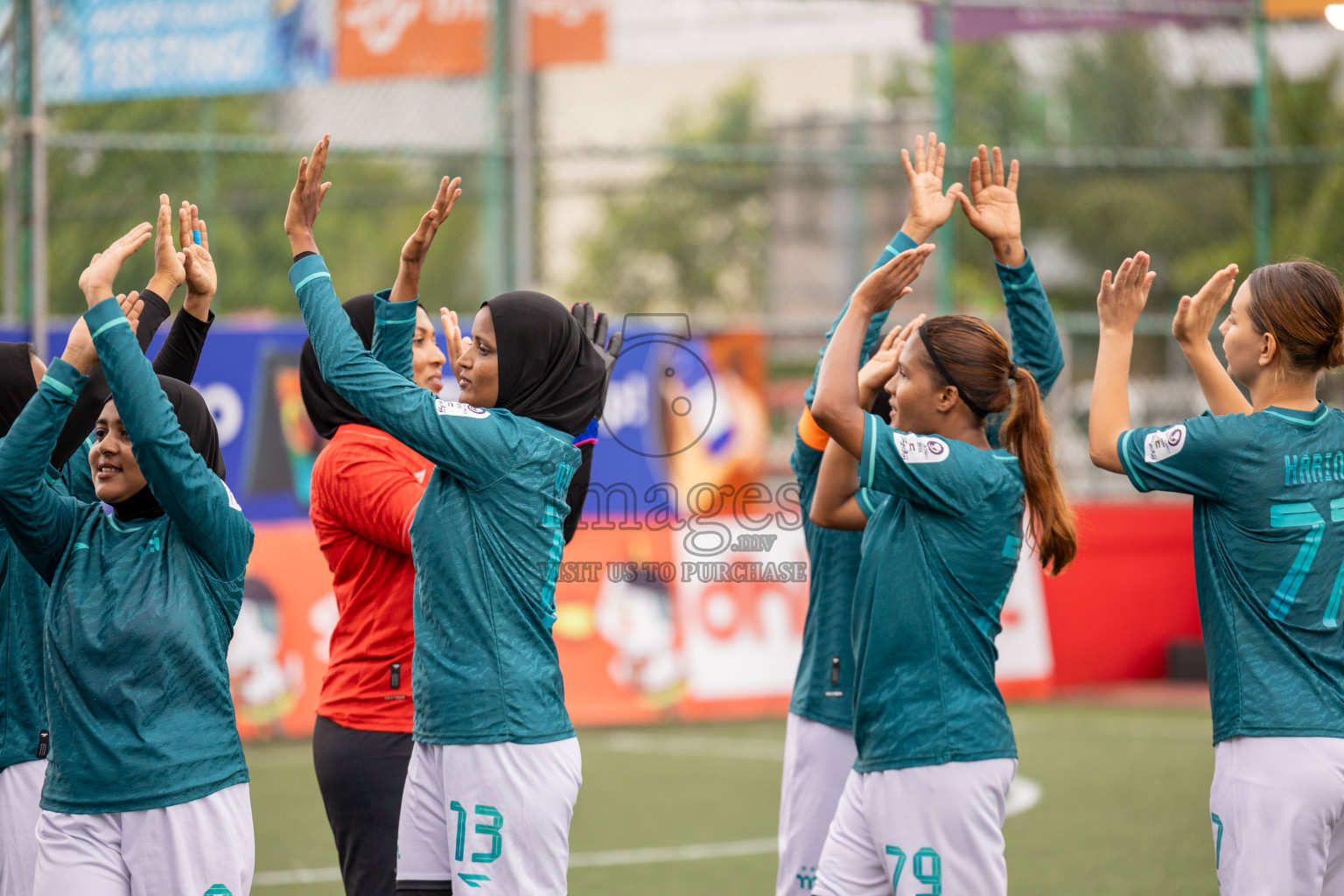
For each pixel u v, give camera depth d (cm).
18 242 2562
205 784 963
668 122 7069
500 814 970
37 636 1118
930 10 3606
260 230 5134
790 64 6456
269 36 3075
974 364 1044
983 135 6769
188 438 1006
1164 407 3747
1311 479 1030
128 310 1091
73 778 956
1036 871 1852
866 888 1034
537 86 3384
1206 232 6194
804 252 6131
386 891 1141
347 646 1166
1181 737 2823
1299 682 1012
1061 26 3556
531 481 1005
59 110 4322
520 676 986
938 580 1007
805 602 3148
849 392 1005
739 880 1820
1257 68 3541
